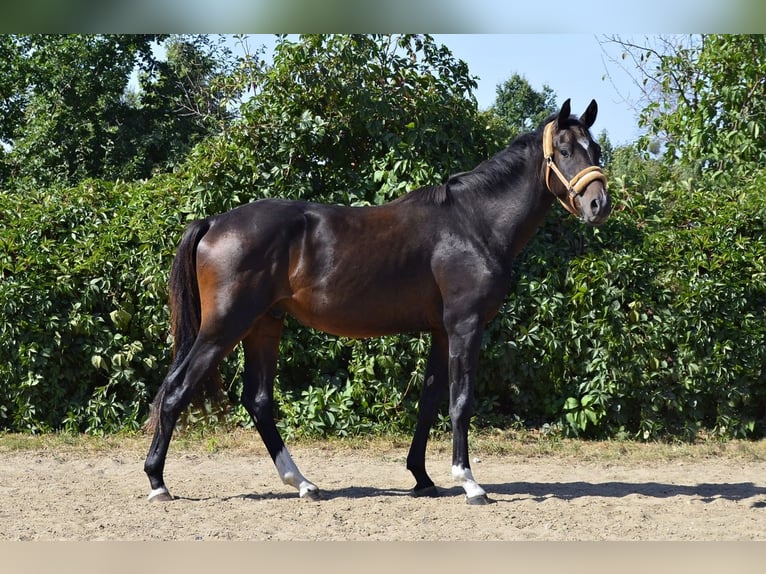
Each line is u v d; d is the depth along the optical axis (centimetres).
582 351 796
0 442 767
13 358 807
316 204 566
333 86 820
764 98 1027
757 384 814
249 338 580
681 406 796
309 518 498
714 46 1042
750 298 803
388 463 705
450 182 571
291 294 550
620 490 600
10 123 2139
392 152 816
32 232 830
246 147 816
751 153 984
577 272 795
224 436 794
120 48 2103
